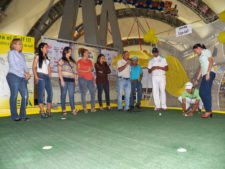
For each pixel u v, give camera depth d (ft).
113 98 24.62
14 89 13.97
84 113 17.87
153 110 20.02
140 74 20.92
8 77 13.98
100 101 20.33
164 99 19.93
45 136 9.66
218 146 7.89
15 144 8.35
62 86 16.47
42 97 15.26
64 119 14.61
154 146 7.95
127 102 20.04
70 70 16.79
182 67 20.81
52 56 19.24
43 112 15.28
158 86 19.88
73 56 20.74
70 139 9.09
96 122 13.37
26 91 14.76
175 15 66.03
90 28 27.04
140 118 14.98
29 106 18.47
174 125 12.24
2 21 56.70
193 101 17.38
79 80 18.13
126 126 11.99
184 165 5.99
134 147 7.84
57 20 67.05
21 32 62.03
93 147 7.88
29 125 12.43
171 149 7.55
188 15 65.51
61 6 61.36
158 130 10.85
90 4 27.25
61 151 7.42
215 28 18.54
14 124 12.80
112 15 31.32
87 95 22.49
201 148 7.64
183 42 20.77
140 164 6.11
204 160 6.39
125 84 20.10
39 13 59.72
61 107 17.92
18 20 58.65
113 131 10.66
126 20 81.25
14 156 6.93
